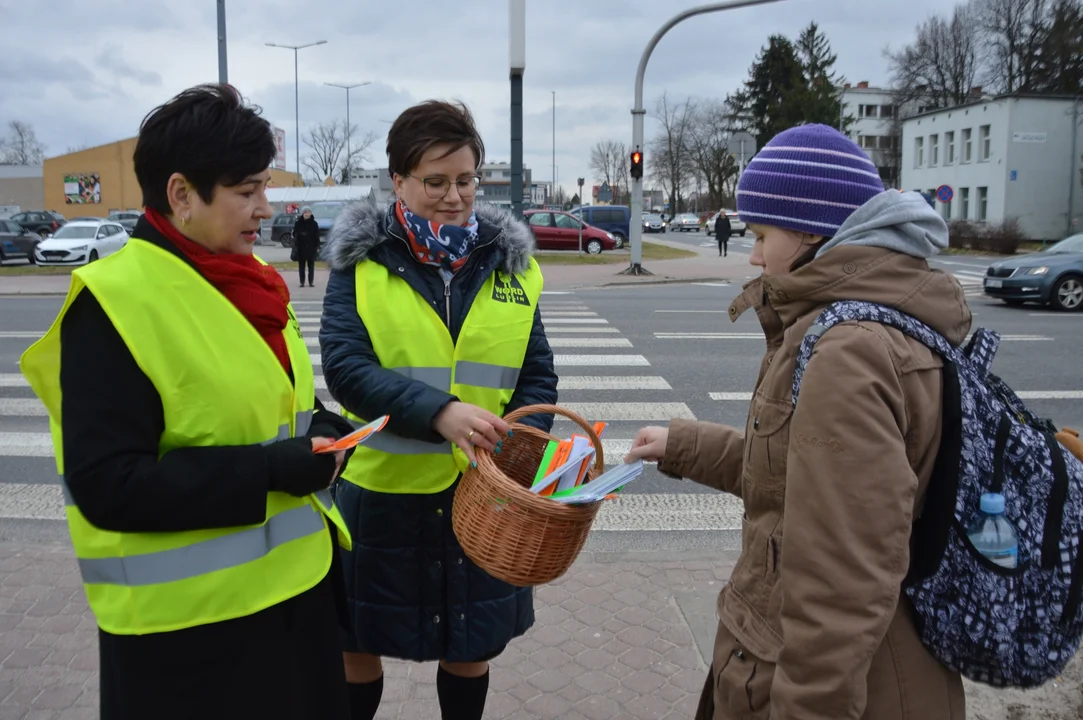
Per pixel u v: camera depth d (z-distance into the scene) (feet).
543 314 42.50
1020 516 4.79
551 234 93.86
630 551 13.64
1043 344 33.22
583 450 6.61
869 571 4.33
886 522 4.36
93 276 4.76
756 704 5.09
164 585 4.95
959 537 4.70
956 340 5.01
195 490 4.81
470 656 7.09
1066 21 164.04
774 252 5.41
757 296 5.50
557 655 10.14
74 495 4.72
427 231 6.86
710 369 28.25
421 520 6.97
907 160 160.66
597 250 94.07
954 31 191.42
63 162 191.62
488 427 6.21
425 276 7.03
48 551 13.10
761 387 5.30
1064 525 4.83
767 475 5.14
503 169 195.42
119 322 4.72
